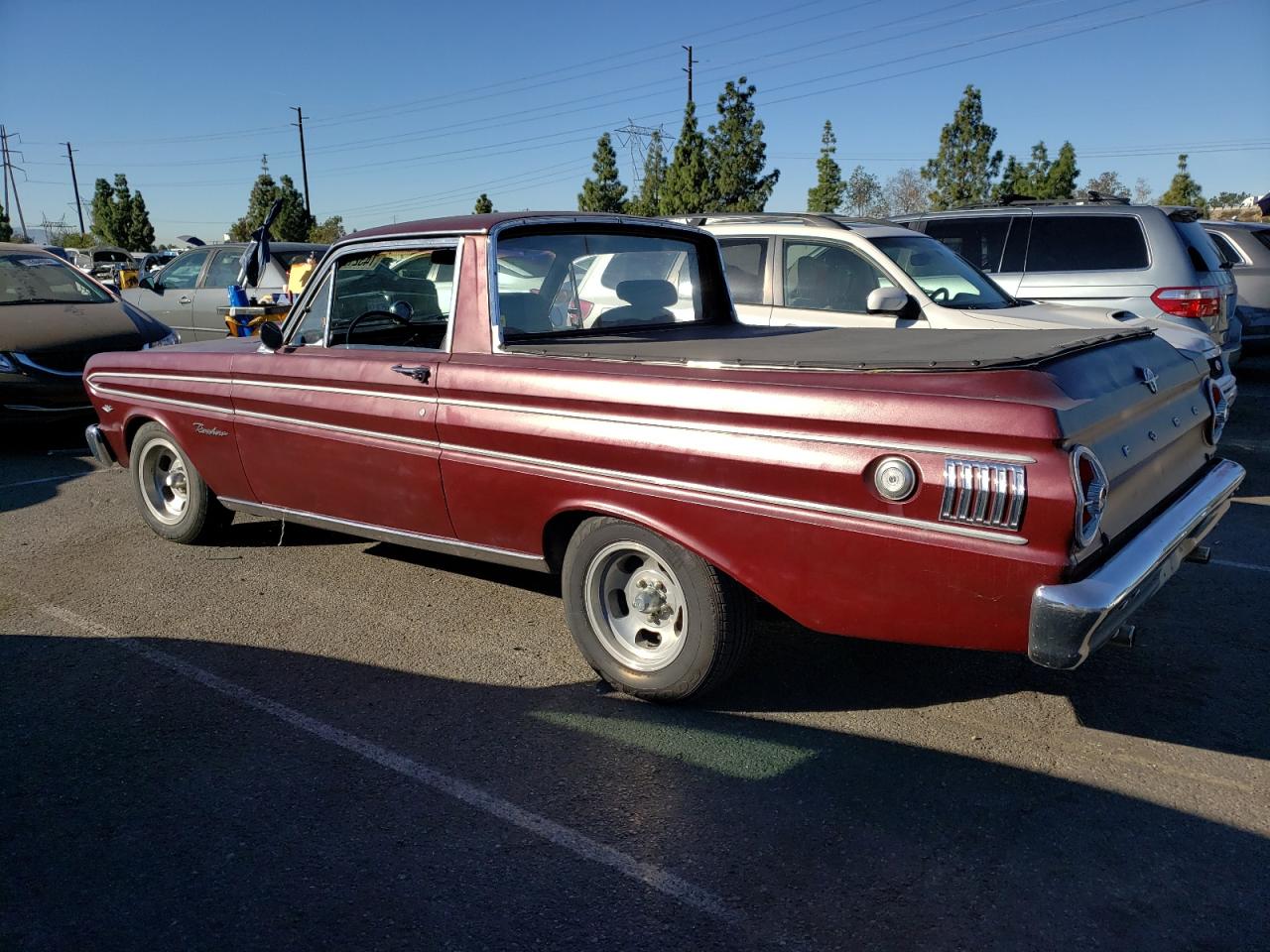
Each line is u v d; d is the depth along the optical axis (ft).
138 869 9.00
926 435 9.25
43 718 11.92
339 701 12.27
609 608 12.13
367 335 14.73
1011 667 12.94
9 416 26.91
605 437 11.31
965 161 116.26
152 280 40.04
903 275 20.74
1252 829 9.29
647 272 15.40
